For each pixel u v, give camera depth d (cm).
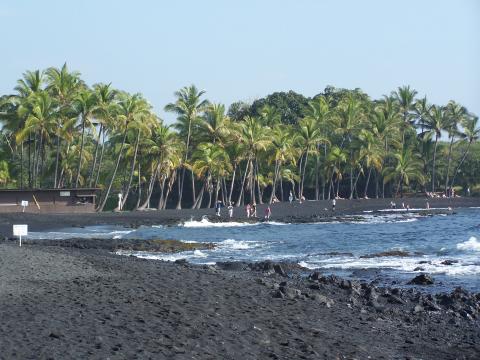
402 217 7062
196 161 8525
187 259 3403
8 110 7606
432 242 4231
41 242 4088
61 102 7694
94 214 6788
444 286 2380
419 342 1495
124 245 3938
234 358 1206
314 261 3192
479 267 2850
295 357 1245
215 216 6944
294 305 1816
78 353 1152
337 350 1331
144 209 8319
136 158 8662
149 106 8025
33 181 8031
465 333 1603
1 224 5694
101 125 7725
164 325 1423
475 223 6125
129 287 1936
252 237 4844
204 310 1625
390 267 2908
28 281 1981
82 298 1705
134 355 1164
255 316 1609
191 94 8731
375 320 1711
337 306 1883
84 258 2719
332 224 6219
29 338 1245
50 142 7938
